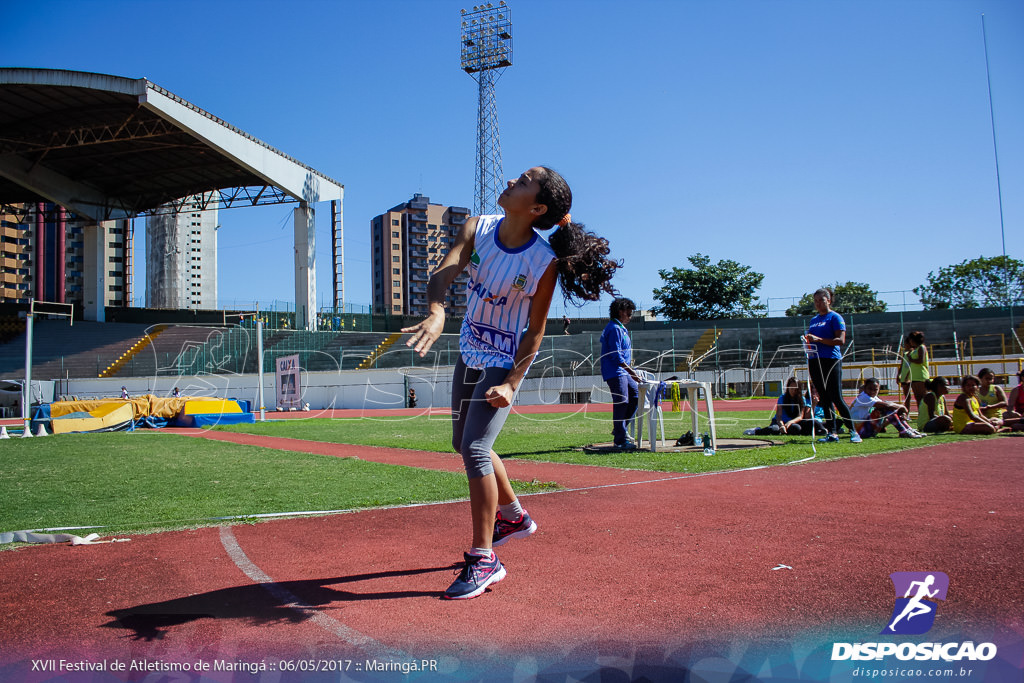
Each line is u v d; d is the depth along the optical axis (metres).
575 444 7.75
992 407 8.08
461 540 2.90
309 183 36.75
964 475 4.14
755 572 2.18
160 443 9.88
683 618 1.79
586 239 2.42
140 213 41.44
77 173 36.53
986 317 32.81
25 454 8.26
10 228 68.50
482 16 41.41
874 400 7.61
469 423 2.30
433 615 1.91
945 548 2.36
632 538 2.73
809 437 7.63
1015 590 1.90
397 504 3.89
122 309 38.47
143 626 1.88
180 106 29.03
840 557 2.31
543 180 2.31
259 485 4.99
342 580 2.32
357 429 12.88
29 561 2.67
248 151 32.66
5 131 30.88
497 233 2.43
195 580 2.35
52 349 32.75
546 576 2.24
